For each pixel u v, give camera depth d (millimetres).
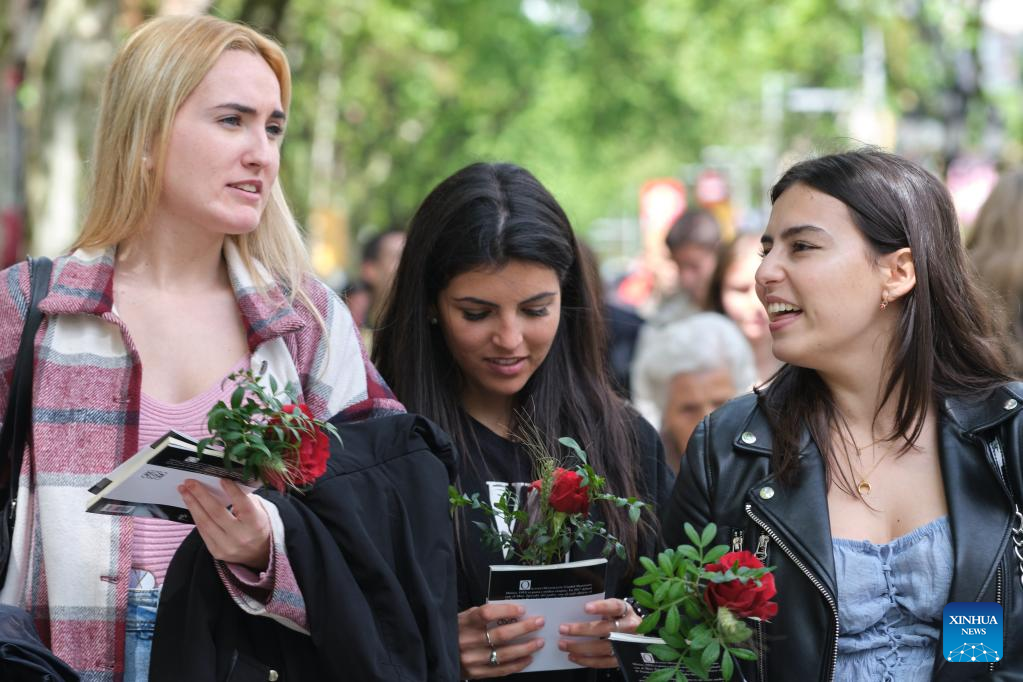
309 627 4766
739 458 5383
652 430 6297
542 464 5641
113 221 5395
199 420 5336
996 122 31578
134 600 5168
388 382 6113
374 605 4832
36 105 18531
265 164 5398
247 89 5375
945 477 5219
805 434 5336
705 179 34750
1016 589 5094
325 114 39031
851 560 5152
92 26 18484
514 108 44594
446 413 5949
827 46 37906
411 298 5973
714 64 41406
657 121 44625
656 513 6074
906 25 30594
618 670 5762
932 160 30547
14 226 18125
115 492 4492
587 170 50562
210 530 4633
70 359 5238
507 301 5730
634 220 67000
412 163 47219
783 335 5320
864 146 5785
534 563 5461
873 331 5324
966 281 5379
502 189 5859
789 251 5340
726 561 4738
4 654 4602
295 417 4516
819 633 5062
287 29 32094
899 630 5152
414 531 5020
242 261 5586
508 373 5824
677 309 12750
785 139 50031
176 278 5523
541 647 5410
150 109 5320
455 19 37875
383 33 35375
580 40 41781
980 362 5344
